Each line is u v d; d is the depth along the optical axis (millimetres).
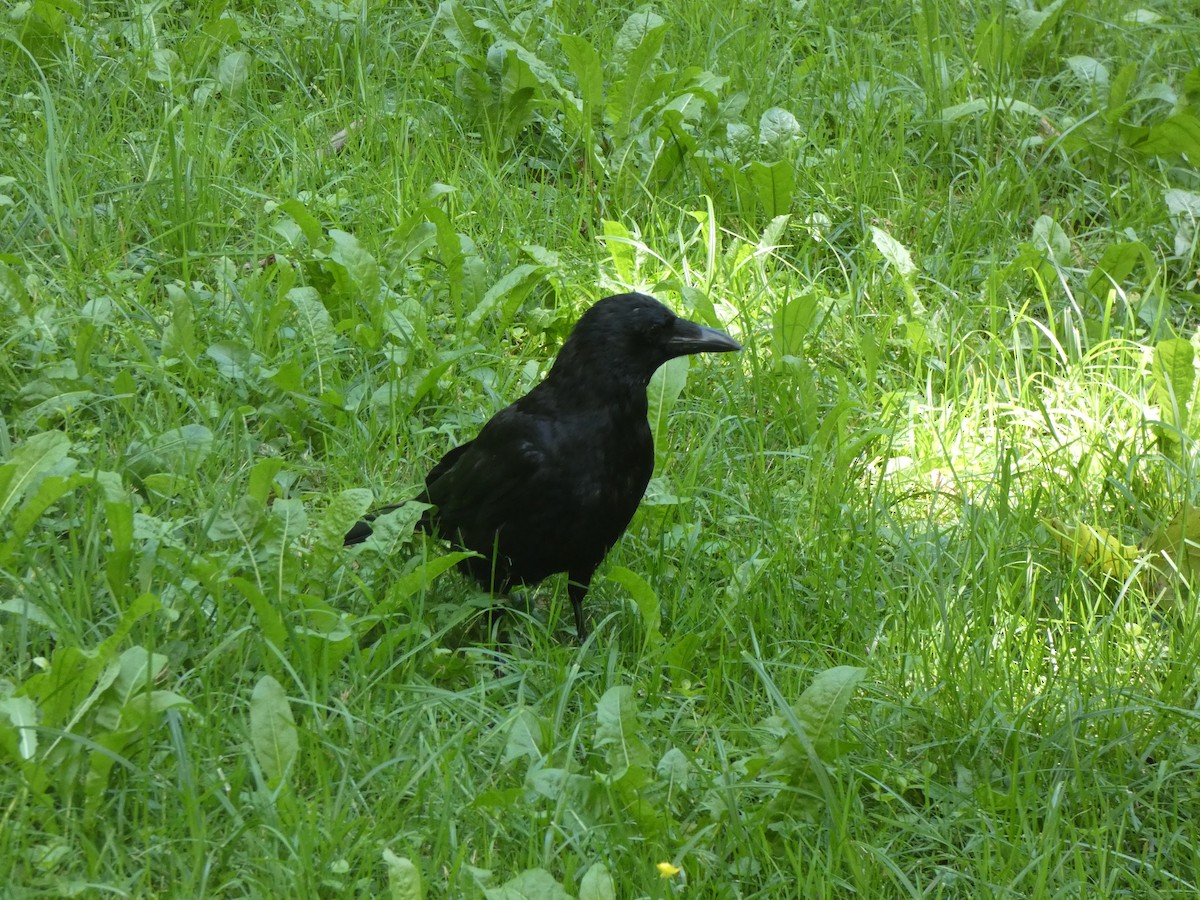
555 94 10703
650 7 11055
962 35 12172
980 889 5133
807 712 5258
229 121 10266
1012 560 7156
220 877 4820
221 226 9016
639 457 6422
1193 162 10664
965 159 10859
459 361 8188
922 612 6609
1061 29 12258
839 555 6984
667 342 6297
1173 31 12320
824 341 9016
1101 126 10883
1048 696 6102
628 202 9969
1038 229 9656
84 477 5824
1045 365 9023
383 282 8375
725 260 9242
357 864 4922
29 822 4777
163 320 8156
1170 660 6359
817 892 5055
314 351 7797
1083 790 5602
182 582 5859
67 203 8906
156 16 11148
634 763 5152
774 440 8180
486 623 6688
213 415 7395
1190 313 9664
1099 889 5121
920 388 8727
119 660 5035
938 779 5859
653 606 6102
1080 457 7984
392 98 10883
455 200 9438
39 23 10430
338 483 7348
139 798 4969
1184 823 5582
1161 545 6965
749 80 11328
